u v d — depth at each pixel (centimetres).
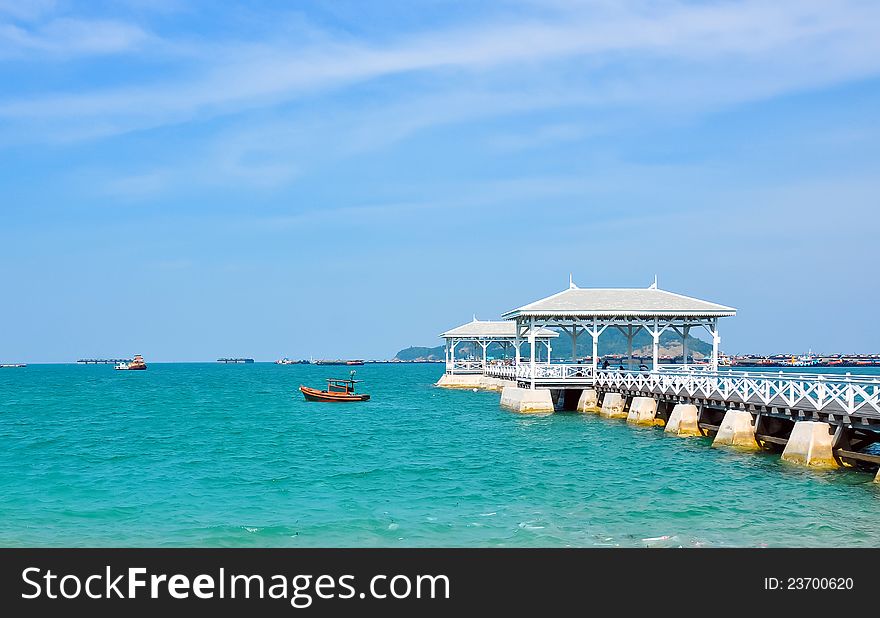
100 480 2995
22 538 2117
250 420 5856
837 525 2145
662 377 4656
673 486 2717
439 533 2128
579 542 2031
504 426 4916
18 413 6712
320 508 2442
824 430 2902
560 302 5406
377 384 12825
